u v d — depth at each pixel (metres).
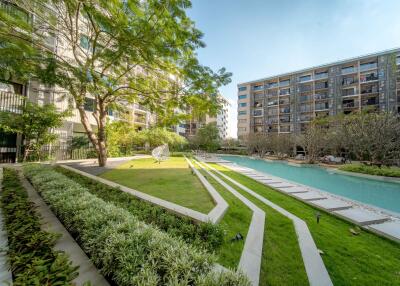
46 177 5.08
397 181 9.90
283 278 2.17
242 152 33.69
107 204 3.12
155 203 4.00
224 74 6.15
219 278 1.51
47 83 5.09
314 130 19.25
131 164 12.08
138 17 5.11
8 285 1.61
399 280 2.28
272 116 36.56
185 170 9.71
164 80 8.23
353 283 2.19
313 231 3.51
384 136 11.99
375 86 26.28
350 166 13.03
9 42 4.48
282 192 6.79
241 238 2.96
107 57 6.18
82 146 14.85
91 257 2.15
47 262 1.86
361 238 3.48
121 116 13.75
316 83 31.78
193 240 2.78
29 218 2.84
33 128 10.50
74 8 6.03
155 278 1.52
